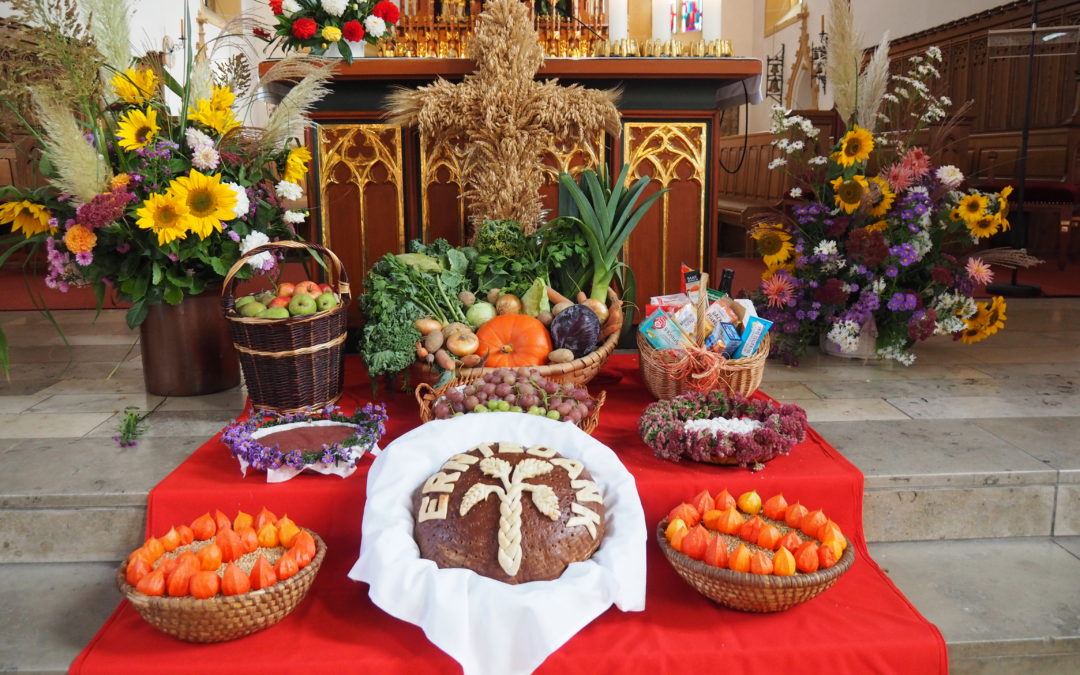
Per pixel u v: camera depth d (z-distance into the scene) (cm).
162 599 191
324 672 195
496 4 336
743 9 1459
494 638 190
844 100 396
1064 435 288
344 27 367
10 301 553
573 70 362
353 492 241
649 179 346
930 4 916
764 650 199
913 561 251
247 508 241
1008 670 216
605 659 198
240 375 349
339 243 385
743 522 223
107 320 489
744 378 292
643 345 306
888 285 380
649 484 245
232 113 310
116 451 274
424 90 342
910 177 372
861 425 298
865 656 200
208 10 1006
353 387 338
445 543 208
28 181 677
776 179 805
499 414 251
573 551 208
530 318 312
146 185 295
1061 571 245
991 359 393
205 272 318
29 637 213
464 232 386
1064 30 615
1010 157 803
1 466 262
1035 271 685
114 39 300
